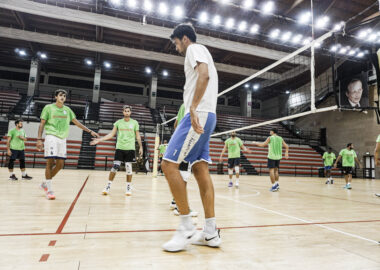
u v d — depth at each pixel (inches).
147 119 799.1
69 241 65.2
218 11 581.3
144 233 75.4
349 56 644.7
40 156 532.1
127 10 532.7
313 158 717.9
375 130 608.1
